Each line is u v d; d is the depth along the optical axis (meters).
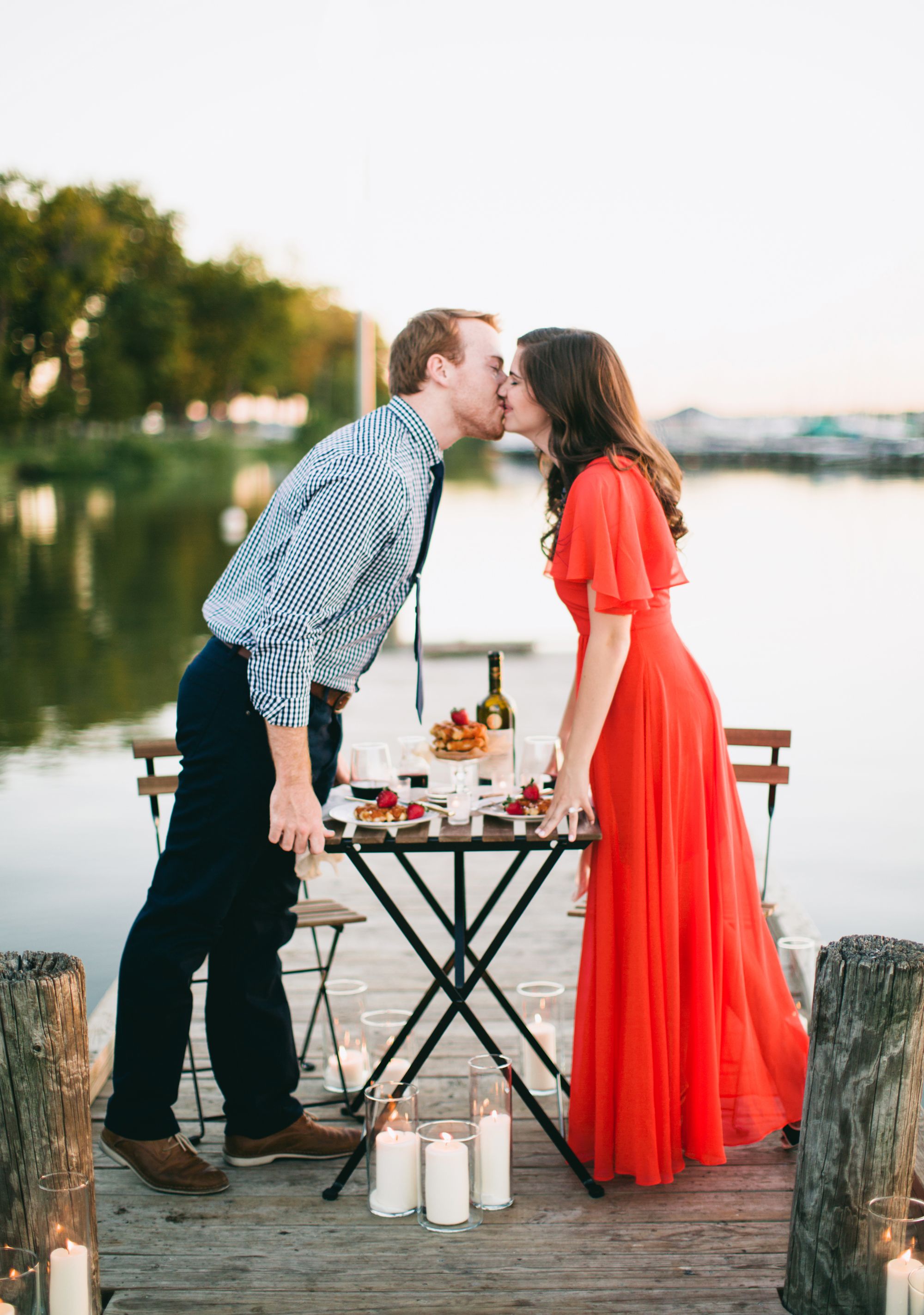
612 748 2.16
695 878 2.19
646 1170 2.15
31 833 5.68
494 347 2.17
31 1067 1.75
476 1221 2.09
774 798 2.74
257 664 1.98
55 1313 1.76
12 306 47.22
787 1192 2.19
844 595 14.05
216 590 2.21
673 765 2.16
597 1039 2.19
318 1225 2.11
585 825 2.17
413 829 2.13
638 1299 1.88
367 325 10.36
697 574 16.31
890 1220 1.76
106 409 50.06
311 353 66.31
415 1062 2.20
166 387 53.66
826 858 5.09
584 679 2.11
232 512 31.72
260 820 2.11
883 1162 1.78
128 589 16.12
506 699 2.50
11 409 47.66
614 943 2.18
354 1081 2.60
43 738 7.77
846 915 4.45
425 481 2.13
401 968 3.39
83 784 6.61
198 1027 3.02
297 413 70.50
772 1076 2.33
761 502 32.62
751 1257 1.99
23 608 14.37
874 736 7.24
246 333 58.53
